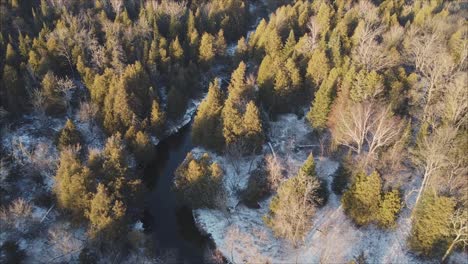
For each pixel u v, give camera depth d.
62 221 66.62
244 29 130.12
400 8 114.69
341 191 69.38
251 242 66.25
